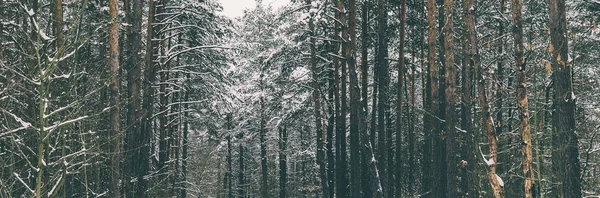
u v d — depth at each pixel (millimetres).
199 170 34781
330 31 21922
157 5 17219
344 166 21531
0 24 10945
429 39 15656
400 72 18312
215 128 26266
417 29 21406
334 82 23672
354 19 17016
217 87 20703
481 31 19312
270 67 23000
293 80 22422
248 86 28938
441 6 17422
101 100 13922
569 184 9883
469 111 13344
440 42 17031
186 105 25844
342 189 21625
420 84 34531
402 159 26188
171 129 23750
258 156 40406
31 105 10500
